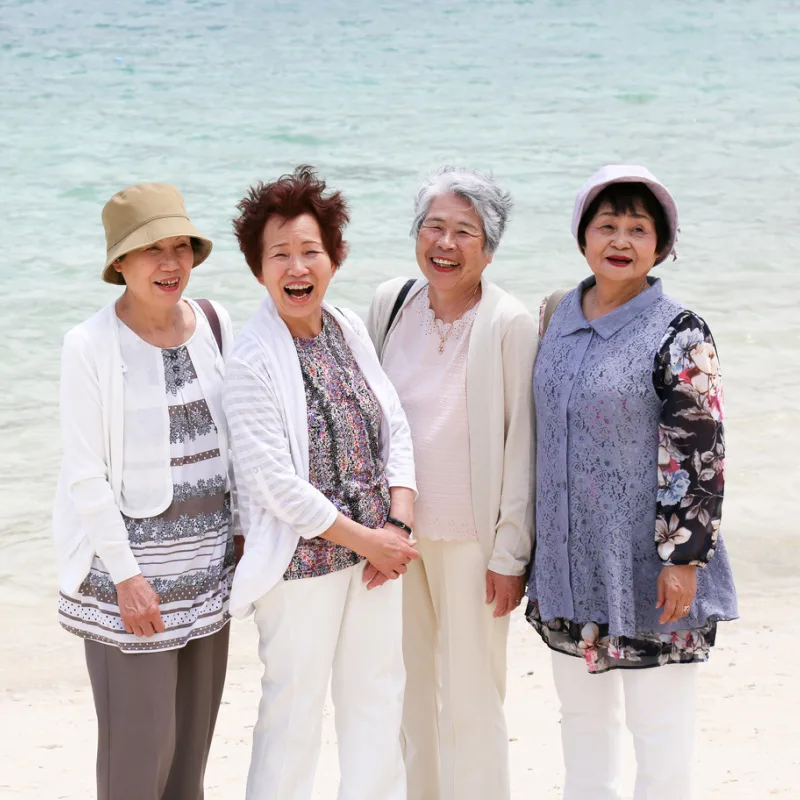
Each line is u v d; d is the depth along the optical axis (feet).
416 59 101.35
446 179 15.97
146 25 116.37
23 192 60.70
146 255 14.43
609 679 15.60
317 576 14.84
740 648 23.39
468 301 16.51
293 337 15.33
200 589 14.74
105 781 14.92
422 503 16.37
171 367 14.84
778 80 92.63
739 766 18.53
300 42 108.68
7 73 93.35
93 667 14.84
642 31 114.83
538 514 15.43
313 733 15.15
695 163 68.80
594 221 14.71
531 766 18.94
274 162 68.23
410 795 17.39
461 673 16.60
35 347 41.01
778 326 43.34
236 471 14.88
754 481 31.27
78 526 14.67
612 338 14.67
